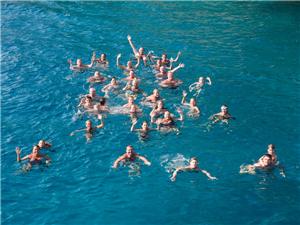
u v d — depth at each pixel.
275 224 16.17
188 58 30.03
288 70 28.69
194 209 16.77
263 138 21.42
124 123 22.17
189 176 18.47
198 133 21.52
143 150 20.12
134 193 17.55
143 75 27.44
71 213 16.50
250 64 29.44
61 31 34.00
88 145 20.48
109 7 39.66
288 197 17.48
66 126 21.95
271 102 24.77
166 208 16.80
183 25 35.94
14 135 21.20
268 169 19.03
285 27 36.12
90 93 24.05
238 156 19.97
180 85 26.30
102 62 28.77
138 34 33.84
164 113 22.61
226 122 22.53
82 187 17.84
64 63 28.78
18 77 26.75
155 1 41.66
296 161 19.78
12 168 18.86
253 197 17.45
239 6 41.09
